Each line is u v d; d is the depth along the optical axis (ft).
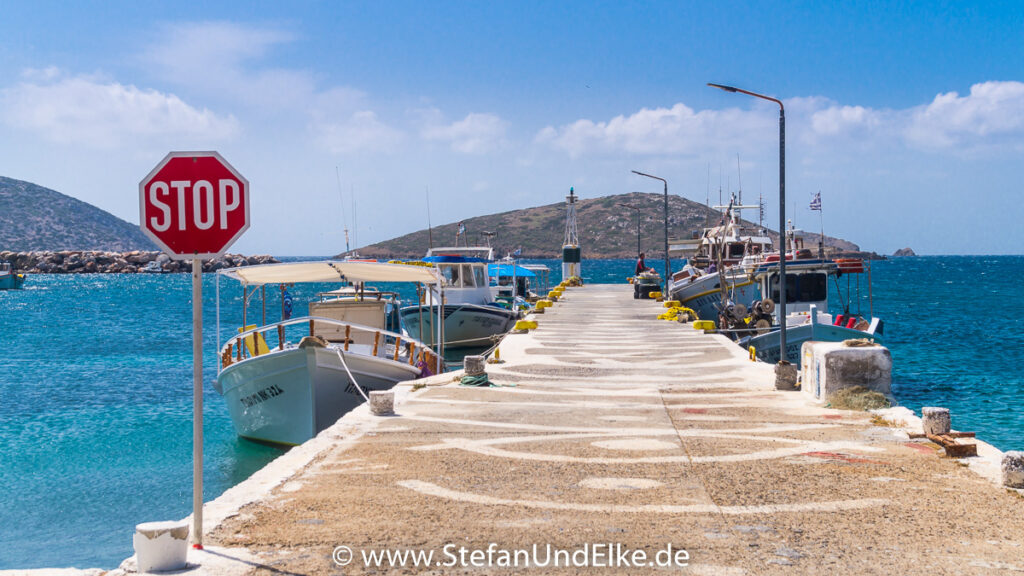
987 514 25.84
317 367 59.57
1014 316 204.64
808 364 50.08
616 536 23.76
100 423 77.25
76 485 55.36
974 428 69.26
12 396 93.66
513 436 38.70
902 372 105.60
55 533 45.44
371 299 82.69
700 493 28.48
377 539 23.45
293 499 27.71
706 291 134.72
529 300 194.29
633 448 35.94
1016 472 28.91
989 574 20.71
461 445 36.70
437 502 27.40
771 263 110.52
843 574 20.71
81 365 122.93
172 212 21.75
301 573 20.70
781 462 33.06
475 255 140.67
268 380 62.13
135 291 435.12
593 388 55.11
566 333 96.68
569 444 36.88
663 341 86.89
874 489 28.86
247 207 21.93
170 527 20.93
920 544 23.00
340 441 37.55
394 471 31.78
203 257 22.04
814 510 26.37
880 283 422.82
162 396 93.81
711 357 72.43
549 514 26.00
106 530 45.93
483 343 129.39
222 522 25.02
